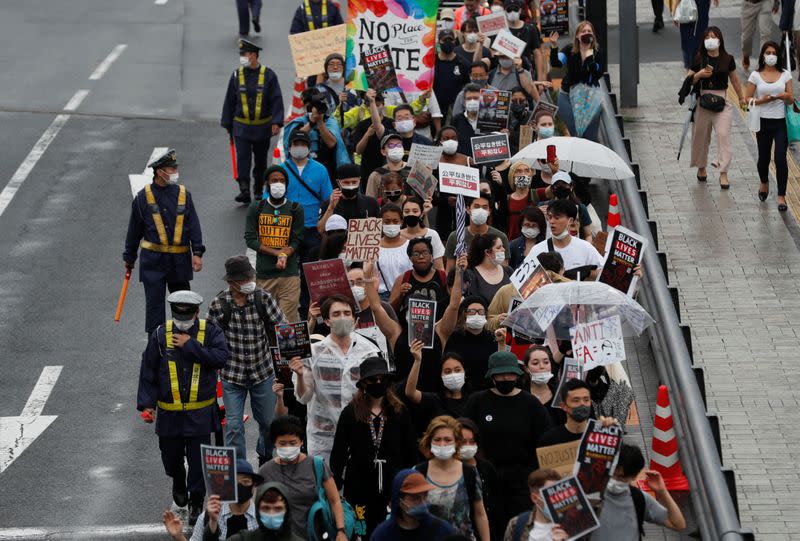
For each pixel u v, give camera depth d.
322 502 17.94
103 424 25.22
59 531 21.50
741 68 41.47
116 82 47.62
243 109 35.66
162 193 27.70
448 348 21.28
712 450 20.14
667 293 24.34
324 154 31.66
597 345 20.12
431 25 33.06
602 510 16.52
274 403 22.94
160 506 22.38
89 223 35.22
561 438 18.19
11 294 31.03
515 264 25.55
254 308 22.69
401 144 28.89
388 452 18.94
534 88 35.69
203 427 21.81
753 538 18.66
